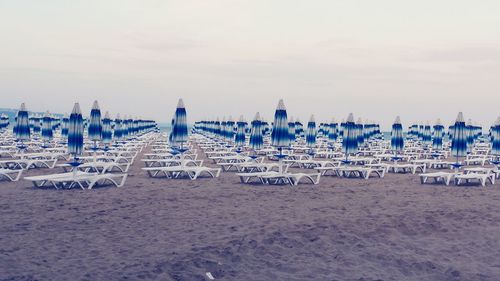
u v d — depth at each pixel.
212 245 5.60
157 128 52.66
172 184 11.39
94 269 4.67
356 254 5.48
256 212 7.79
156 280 4.43
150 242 5.76
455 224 6.94
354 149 14.45
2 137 28.64
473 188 11.51
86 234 6.12
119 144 23.95
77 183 11.04
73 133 10.27
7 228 6.34
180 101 13.29
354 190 10.78
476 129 33.53
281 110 12.21
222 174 14.01
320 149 26.97
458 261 5.29
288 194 9.98
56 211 7.61
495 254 5.56
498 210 8.08
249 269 4.89
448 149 29.50
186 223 6.86
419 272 4.95
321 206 8.45
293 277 4.70
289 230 6.41
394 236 6.26
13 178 12.02
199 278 4.55
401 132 15.52
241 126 18.55
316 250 5.60
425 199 9.43
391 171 16.12
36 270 4.61
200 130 45.56
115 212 7.64
